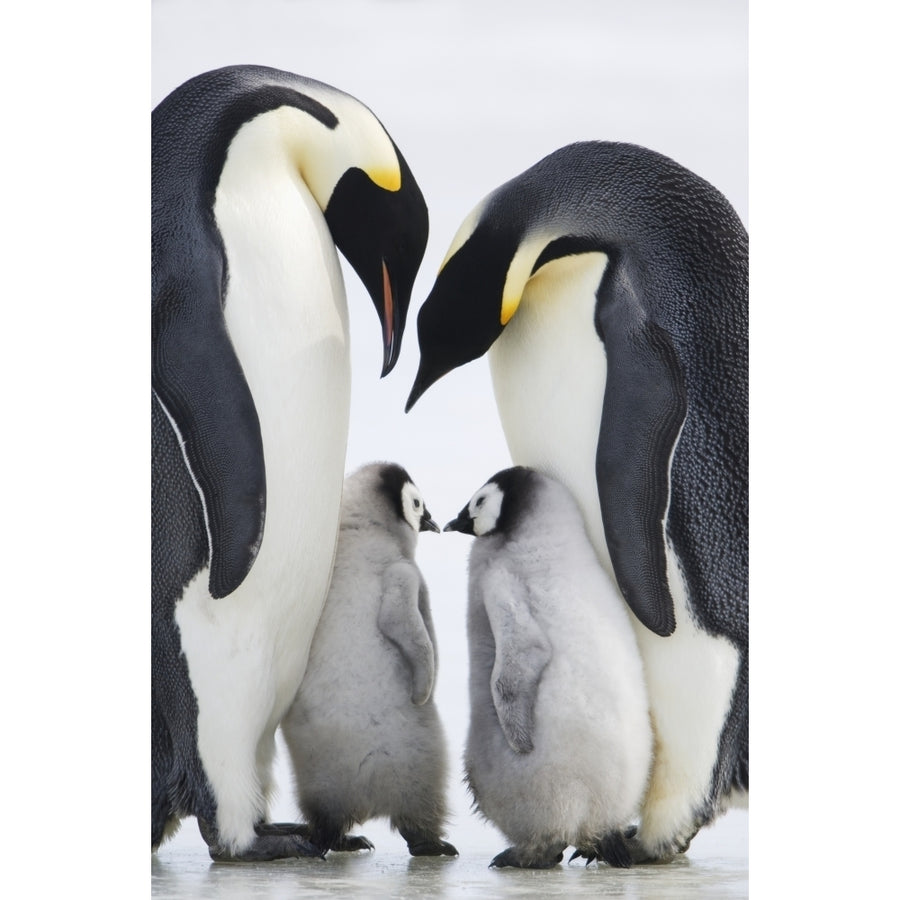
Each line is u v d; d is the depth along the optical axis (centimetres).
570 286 1300
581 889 1140
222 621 1216
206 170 1240
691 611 1279
